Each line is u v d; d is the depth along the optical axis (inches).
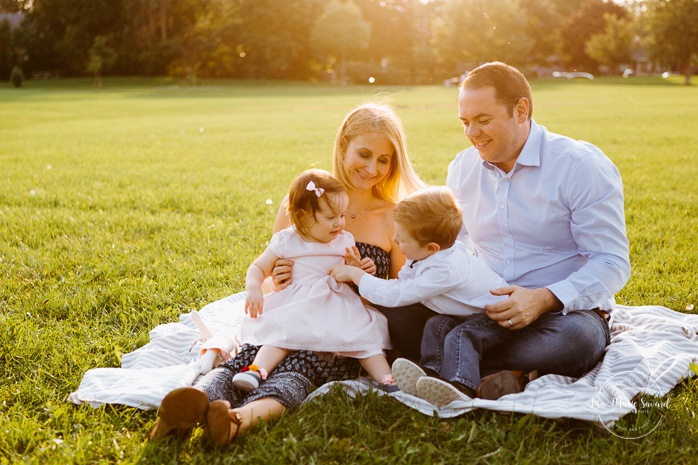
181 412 98.8
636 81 2196.1
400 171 142.0
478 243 144.8
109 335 149.1
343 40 2522.1
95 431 106.8
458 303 127.3
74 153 478.3
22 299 171.3
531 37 2773.1
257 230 247.3
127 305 168.2
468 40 2479.1
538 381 116.4
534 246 136.3
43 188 332.8
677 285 179.6
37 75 2652.6
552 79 2353.6
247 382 112.2
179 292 179.2
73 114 956.0
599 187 127.3
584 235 128.6
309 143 550.6
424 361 122.6
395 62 2908.5
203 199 303.9
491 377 112.0
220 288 183.5
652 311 154.6
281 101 1316.4
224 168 406.3
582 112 865.5
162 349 137.9
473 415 108.7
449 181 149.7
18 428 107.3
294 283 130.8
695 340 139.9
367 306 133.4
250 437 102.3
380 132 137.4
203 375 125.6
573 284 123.0
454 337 118.3
